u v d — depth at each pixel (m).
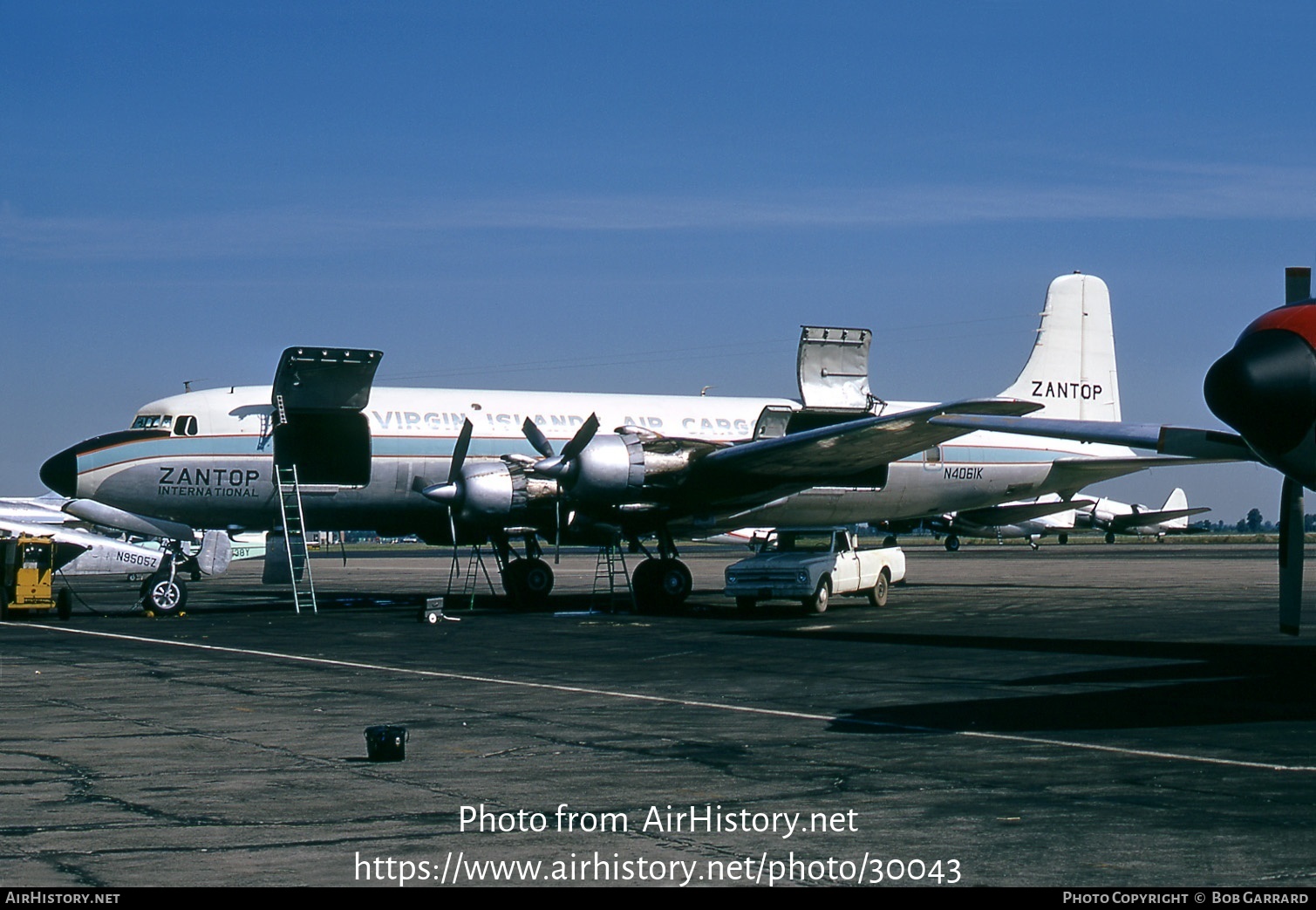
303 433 28.55
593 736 11.07
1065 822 7.84
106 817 8.03
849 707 12.84
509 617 25.45
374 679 15.26
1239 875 6.68
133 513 26.34
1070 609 27.42
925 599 31.25
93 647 19.23
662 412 29.92
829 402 30.17
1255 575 44.75
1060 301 35.81
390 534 28.88
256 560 71.19
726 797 8.59
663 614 26.12
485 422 28.11
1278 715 12.09
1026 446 33.72
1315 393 11.39
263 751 10.34
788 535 27.06
